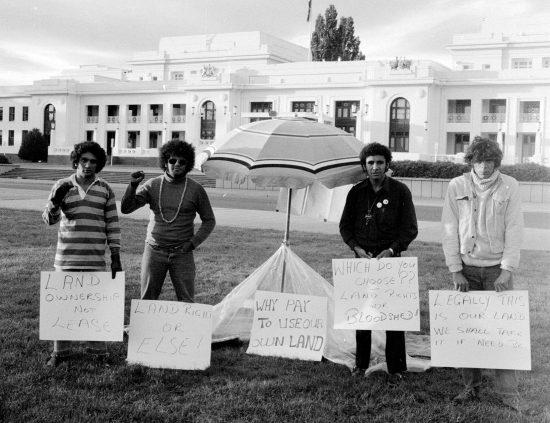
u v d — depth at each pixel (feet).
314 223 55.72
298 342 18.03
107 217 17.20
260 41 225.15
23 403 13.98
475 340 15.11
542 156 147.84
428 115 156.87
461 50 210.18
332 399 14.87
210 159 18.97
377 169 16.37
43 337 16.44
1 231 42.68
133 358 16.69
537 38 200.34
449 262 15.25
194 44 235.40
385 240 16.83
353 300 16.55
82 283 16.63
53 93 208.85
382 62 168.35
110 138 210.18
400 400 14.84
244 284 21.22
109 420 13.39
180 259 17.94
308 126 18.94
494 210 14.87
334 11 214.90
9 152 224.12
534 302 24.98
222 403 14.38
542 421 13.80
